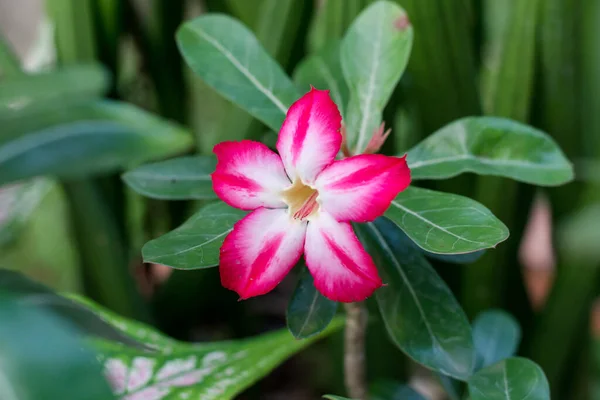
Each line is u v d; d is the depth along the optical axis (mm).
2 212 646
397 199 486
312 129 464
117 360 508
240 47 525
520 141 501
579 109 653
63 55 653
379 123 510
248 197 470
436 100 627
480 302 670
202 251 477
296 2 636
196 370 508
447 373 497
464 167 502
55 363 362
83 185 641
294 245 467
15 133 389
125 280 672
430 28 604
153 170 518
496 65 657
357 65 518
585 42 638
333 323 533
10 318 365
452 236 465
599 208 480
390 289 507
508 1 633
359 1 614
